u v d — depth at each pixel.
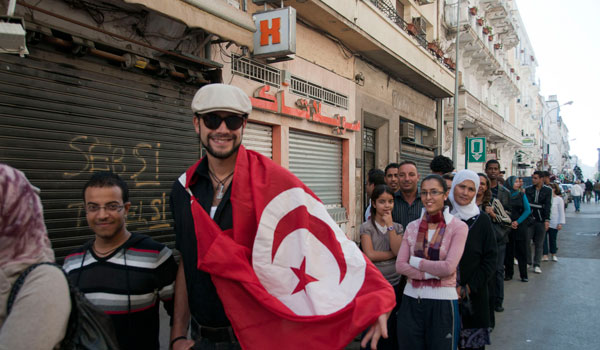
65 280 1.27
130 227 5.04
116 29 4.97
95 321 1.35
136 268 1.96
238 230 1.78
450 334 2.84
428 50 14.72
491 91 27.77
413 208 4.02
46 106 4.16
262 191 1.83
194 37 5.97
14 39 3.27
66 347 1.28
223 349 1.81
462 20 18.50
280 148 7.93
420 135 16.33
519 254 7.38
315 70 9.05
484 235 3.27
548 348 4.31
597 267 8.68
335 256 1.85
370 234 3.59
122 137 4.95
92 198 1.91
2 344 1.11
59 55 4.28
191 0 4.73
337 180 10.28
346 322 1.72
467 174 3.38
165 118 5.53
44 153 4.14
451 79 15.95
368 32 9.75
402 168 4.02
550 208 8.16
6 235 1.19
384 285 1.81
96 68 4.65
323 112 9.29
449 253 2.90
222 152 1.84
